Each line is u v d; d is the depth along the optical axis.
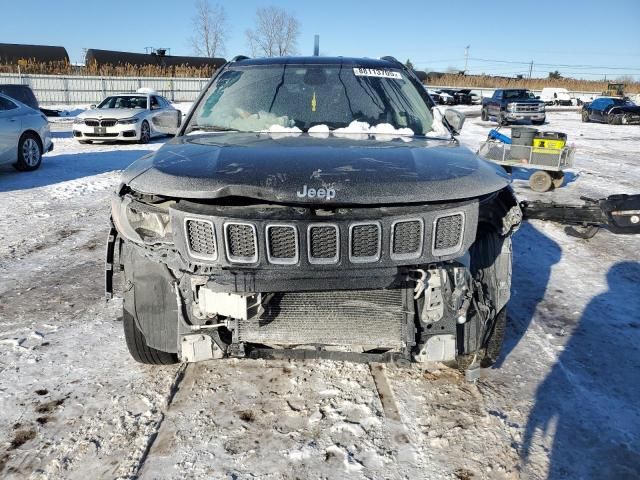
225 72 3.62
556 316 3.63
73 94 37.47
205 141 2.81
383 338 2.32
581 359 3.03
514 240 5.54
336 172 2.12
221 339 2.38
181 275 2.32
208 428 2.37
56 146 13.87
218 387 2.69
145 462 2.16
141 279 2.46
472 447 2.26
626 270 4.62
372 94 3.36
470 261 2.51
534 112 23.52
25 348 3.08
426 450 2.24
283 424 2.40
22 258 4.81
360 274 2.05
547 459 2.20
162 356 2.74
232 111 3.26
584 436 2.35
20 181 8.56
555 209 5.00
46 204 7.02
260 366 2.89
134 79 39.53
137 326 2.54
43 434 2.32
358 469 2.13
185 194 2.05
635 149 14.10
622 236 5.72
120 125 13.93
